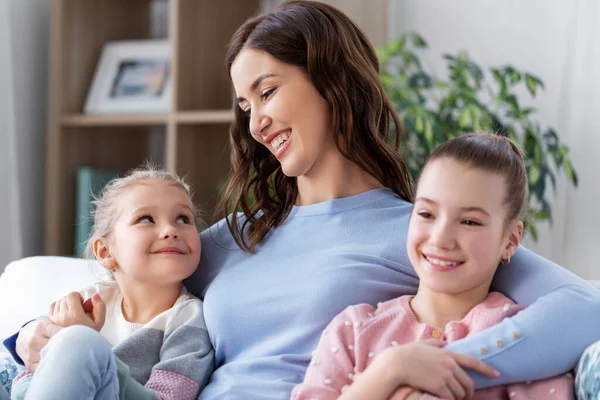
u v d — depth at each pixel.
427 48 2.67
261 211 1.42
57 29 2.80
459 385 0.95
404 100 2.28
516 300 1.09
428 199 1.06
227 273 1.32
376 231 1.27
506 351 0.99
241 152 1.45
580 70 2.53
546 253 2.56
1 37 2.59
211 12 2.79
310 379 1.07
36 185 2.90
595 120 2.51
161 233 1.31
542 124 2.57
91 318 1.22
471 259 1.04
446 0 2.67
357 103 1.34
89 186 2.80
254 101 1.33
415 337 1.07
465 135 1.12
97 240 1.38
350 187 1.35
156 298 1.34
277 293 1.24
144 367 1.26
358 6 2.55
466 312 1.08
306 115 1.30
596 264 2.51
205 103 2.79
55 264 1.57
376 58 1.43
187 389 1.21
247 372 1.21
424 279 1.07
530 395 0.99
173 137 2.67
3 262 2.59
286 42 1.30
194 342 1.27
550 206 2.55
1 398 1.04
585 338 1.00
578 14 2.53
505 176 1.06
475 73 2.41
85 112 2.85
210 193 2.84
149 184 1.36
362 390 0.94
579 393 0.97
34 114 2.89
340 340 1.09
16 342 1.23
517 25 2.60
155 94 2.78
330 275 1.22
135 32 3.04
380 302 1.18
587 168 2.52
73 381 0.99
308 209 1.34
